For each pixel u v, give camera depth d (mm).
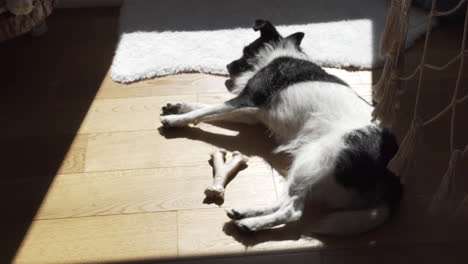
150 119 2057
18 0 1836
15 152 1905
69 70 2318
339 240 1578
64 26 2611
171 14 2660
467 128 1980
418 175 1795
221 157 1824
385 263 1520
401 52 1556
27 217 1671
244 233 1596
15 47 2455
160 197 1729
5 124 2027
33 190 1762
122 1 2764
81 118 2057
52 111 2092
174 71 2301
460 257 1536
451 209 1568
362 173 1528
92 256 1551
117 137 1970
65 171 1829
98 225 1640
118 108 2109
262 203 1703
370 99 2115
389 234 1598
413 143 1467
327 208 1664
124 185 1774
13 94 2180
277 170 1829
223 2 2754
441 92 2143
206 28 2553
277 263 1519
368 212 1540
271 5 2723
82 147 1927
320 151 1582
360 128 1619
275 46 2010
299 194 1592
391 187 1554
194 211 1678
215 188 1693
